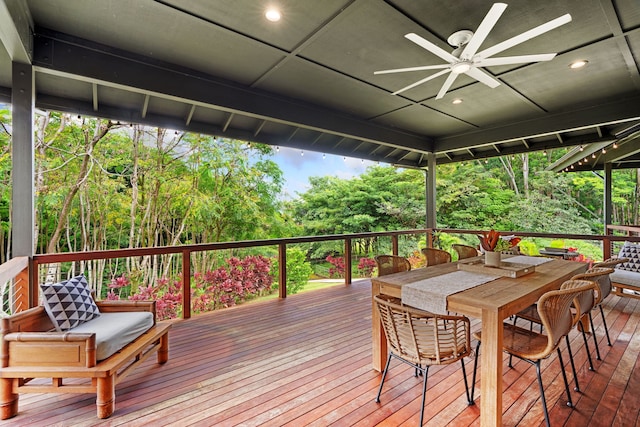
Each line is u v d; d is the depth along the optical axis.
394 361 2.63
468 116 5.14
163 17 2.54
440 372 2.46
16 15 2.17
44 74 3.12
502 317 1.80
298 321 3.63
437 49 2.32
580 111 4.64
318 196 12.62
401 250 8.25
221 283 4.76
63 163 7.20
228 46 2.99
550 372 2.45
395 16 2.54
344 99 4.40
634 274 3.90
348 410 2.01
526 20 2.58
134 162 8.20
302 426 1.86
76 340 1.94
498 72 3.55
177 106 4.03
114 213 7.99
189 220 8.84
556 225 12.02
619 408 2.00
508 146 6.48
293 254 7.36
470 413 1.97
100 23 2.62
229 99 3.77
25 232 2.70
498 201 12.58
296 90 4.07
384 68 3.46
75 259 3.02
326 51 3.10
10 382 1.94
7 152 6.75
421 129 5.93
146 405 2.06
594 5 2.38
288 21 2.61
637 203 13.02
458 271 2.71
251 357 2.74
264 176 10.23
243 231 9.62
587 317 3.13
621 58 3.21
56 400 2.12
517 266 2.68
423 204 12.10
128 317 2.47
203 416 1.95
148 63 3.20
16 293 2.64
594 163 8.35
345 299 4.54
